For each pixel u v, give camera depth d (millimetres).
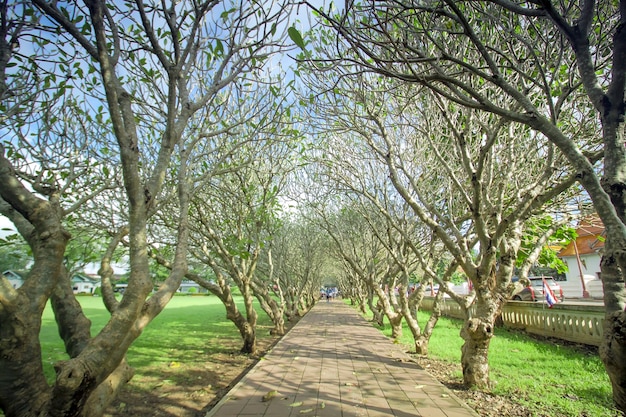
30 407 2611
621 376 2682
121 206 7766
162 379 7312
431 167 8633
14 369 2553
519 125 7039
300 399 5133
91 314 20188
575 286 24938
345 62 6059
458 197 8758
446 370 7215
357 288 21125
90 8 3111
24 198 2879
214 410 4711
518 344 10070
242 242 8523
